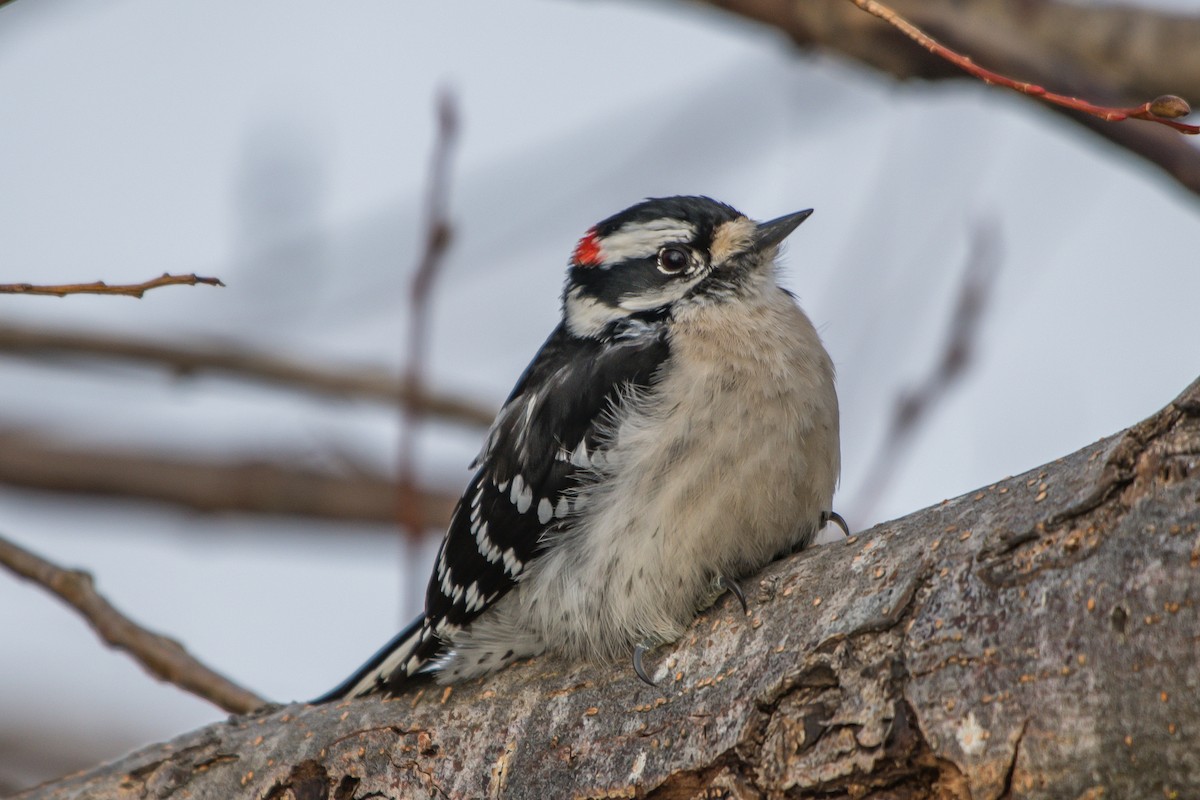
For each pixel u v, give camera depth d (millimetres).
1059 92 9828
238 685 9273
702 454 8438
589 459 8609
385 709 7980
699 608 8156
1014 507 6230
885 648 6238
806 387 8734
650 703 7055
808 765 6266
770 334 9117
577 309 10336
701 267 9930
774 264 10172
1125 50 10414
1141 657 5512
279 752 7949
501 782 7328
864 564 6652
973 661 5949
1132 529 5691
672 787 6738
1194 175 9109
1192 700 5375
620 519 8367
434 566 9211
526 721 7461
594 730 7168
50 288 6301
